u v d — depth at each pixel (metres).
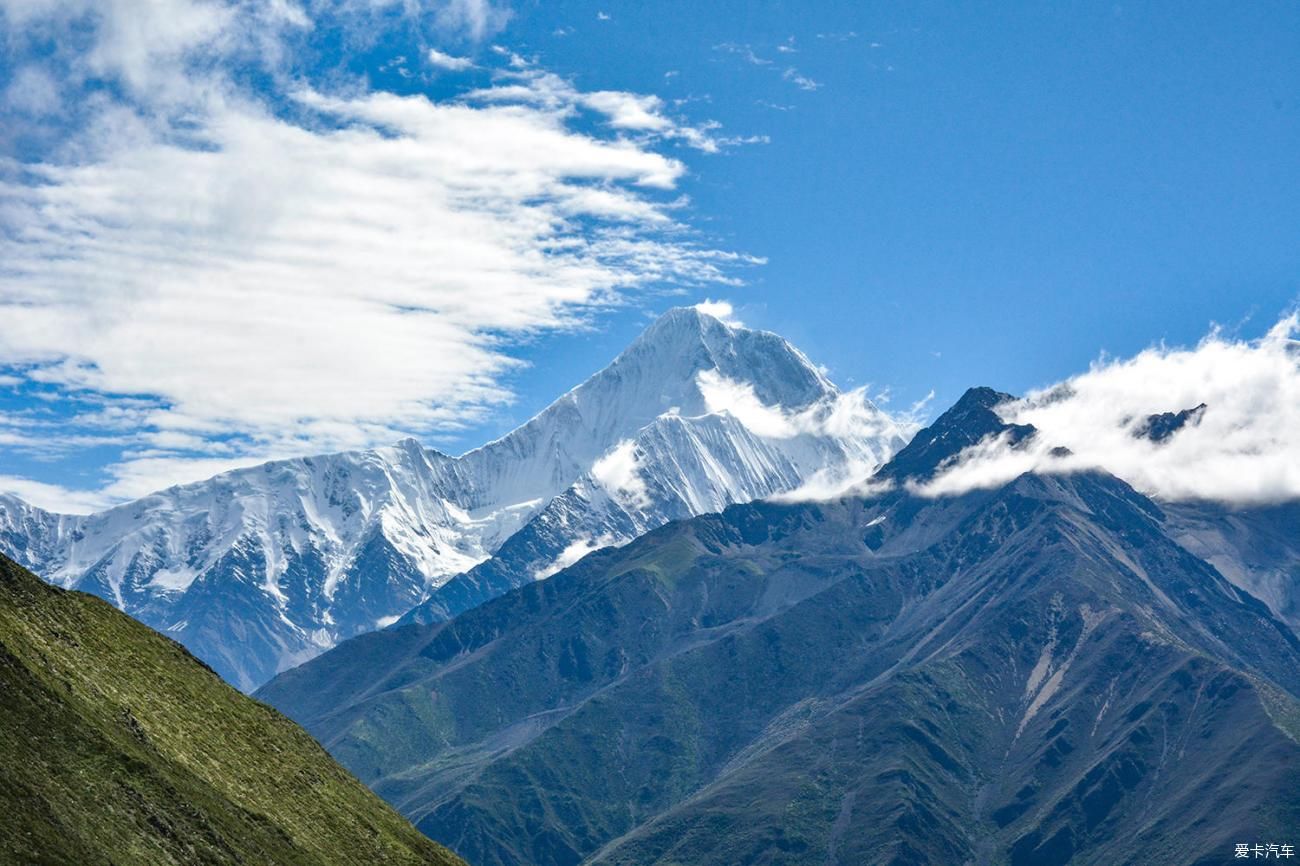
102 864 137.25
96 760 153.00
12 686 154.00
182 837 152.00
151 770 158.12
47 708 155.50
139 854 144.12
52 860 132.38
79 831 139.88
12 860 128.62
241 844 160.38
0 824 131.88
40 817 137.25
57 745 150.88
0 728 146.50
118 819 146.88
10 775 139.75
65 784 145.88
